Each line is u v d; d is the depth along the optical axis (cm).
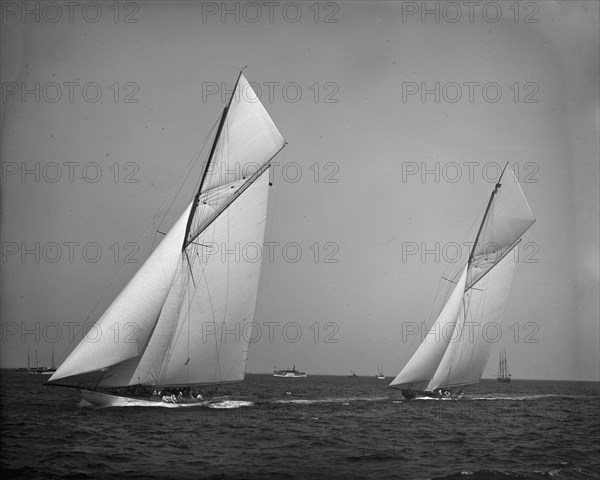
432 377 18362
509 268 17725
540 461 9462
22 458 9062
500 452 10075
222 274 14000
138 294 12925
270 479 8331
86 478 8188
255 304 14025
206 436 10812
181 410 13575
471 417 14362
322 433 11444
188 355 13912
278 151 13662
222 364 14288
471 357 18438
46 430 10912
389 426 12625
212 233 13862
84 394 13175
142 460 9094
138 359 13400
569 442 10925
